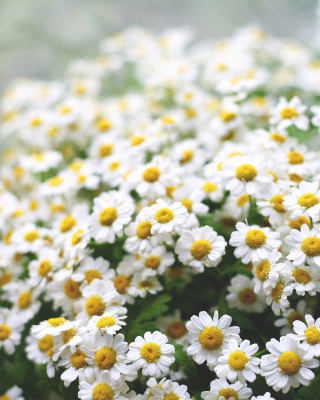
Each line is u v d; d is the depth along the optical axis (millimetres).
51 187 499
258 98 554
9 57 790
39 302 462
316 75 555
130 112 565
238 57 578
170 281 450
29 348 444
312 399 394
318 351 383
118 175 489
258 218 445
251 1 782
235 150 471
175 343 415
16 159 587
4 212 507
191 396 409
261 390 406
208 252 424
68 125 558
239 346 396
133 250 430
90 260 444
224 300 441
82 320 423
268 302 407
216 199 468
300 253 404
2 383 457
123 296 436
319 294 434
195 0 821
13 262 492
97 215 446
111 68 626
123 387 399
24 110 631
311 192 419
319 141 527
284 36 768
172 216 425
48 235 479
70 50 774
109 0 820
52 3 808
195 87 595
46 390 464
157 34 810
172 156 511
